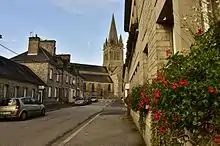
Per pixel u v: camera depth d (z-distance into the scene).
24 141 8.62
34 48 37.31
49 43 42.25
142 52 9.99
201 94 2.38
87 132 10.77
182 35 4.02
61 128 12.26
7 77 24.28
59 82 42.22
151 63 7.26
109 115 20.88
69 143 8.18
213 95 2.33
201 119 2.43
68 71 48.25
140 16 11.05
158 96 3.12
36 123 14.72
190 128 2.60
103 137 9.30
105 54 108.56
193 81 2.51
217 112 2.34
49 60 36.22
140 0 11.11
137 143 7.96
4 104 16.58
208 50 2.68
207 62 2.52
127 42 14.85
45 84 34.97
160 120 3.36
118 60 104.94
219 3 3.25
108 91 92.44
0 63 27.16
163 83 2.96
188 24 3.96
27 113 17.36
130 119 16.86
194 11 3.92
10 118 17.14
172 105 2.72
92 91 89.38
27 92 29.19
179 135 3.04
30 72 34.47
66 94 46.94
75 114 22.06
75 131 11.20
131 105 10.30
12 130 11.57
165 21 6.29
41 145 7.92
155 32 6.46
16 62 34.06
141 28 10.57
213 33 2.82
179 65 2.95
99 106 39.19
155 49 6.41
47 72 35.91
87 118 18.05
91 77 93.50
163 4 5.37
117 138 9.00
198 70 2.55
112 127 12.45
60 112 24.61
